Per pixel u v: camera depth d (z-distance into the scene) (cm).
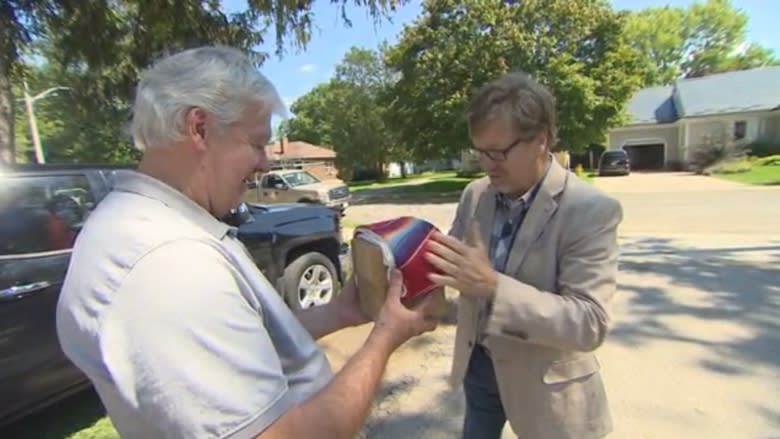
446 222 1126
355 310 120
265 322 87
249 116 86
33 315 236
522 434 143
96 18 456
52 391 246
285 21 461
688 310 388
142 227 74
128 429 70
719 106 2461
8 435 254
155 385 65
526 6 1692
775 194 1205
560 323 115
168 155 83
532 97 124
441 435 238
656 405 254
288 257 420
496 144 125
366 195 2055
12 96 460
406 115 1931
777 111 2333
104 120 680
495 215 149
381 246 102
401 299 99
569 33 1711
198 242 76
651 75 3784
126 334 67
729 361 299
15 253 234
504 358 142
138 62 505
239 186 89
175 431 65
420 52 1855
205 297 70
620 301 416
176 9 459
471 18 1702
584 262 123
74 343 73
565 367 137
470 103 133
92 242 75
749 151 2231
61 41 482
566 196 128
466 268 106
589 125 1756
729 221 853
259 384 71
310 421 74
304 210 445
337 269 460
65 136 2114
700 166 2177
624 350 320
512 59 1656
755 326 350
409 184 2719
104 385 70
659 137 2672
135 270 69
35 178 253
